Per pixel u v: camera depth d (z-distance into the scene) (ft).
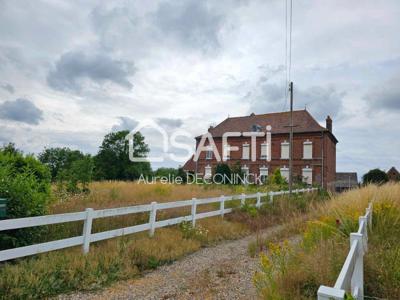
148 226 26.00
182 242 25.62
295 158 120.57
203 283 17.10
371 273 13.65
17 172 21.83
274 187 78.23
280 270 14.58
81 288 15.94
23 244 18.93
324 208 32.63
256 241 26.40
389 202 26.55
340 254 15.10
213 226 32.65
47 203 23.61
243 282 17.21
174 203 29.40
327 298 6.20
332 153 132.46
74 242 19.66
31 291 14.55
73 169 41.37
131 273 18.33
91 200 36.24
